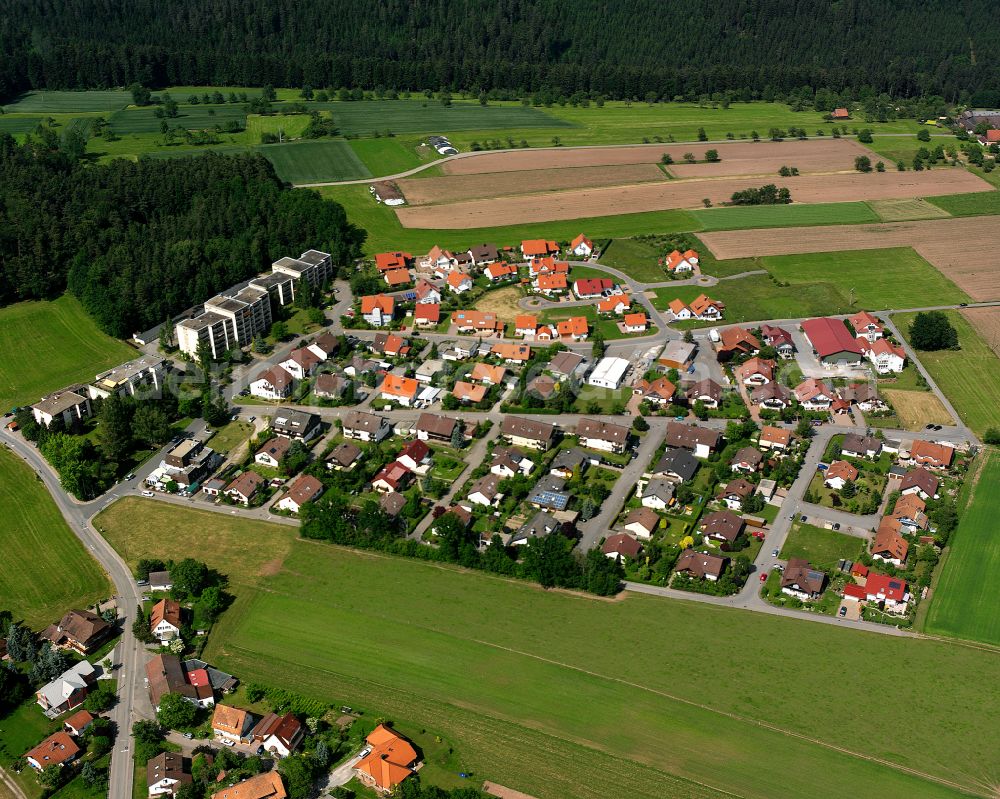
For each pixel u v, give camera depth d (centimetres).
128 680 15138
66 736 13900
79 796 13250
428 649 15712
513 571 17338
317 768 13462
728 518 18575
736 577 17200
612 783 13338
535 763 13638
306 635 16000
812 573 17175
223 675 14988
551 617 16450
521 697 14775
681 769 13588
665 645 15838
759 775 13488
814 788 13300
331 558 17850
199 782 13275
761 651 15738
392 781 13125
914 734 14200
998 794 13238
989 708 14675
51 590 17075
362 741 13962
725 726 14288
